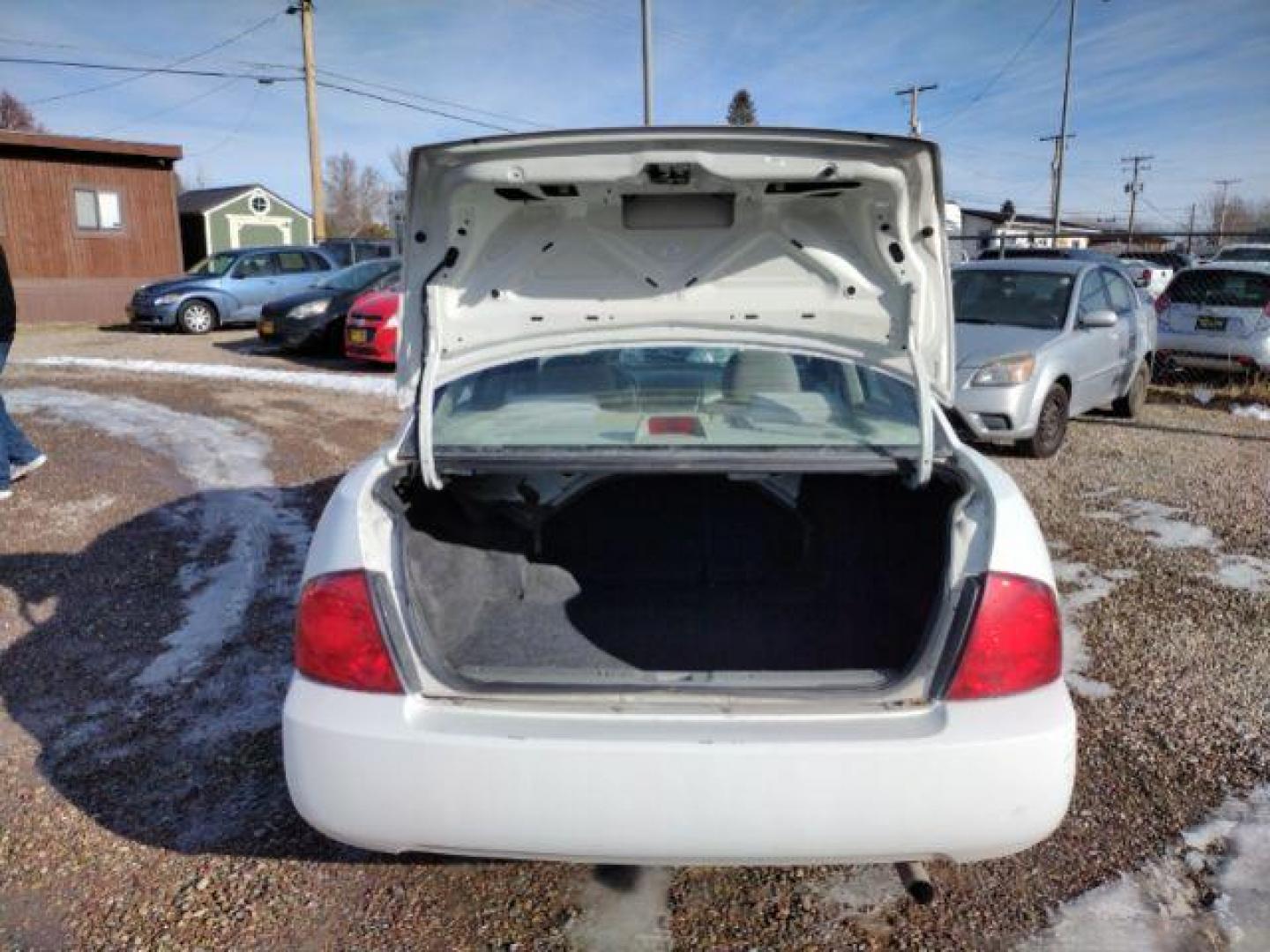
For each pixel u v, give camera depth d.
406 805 1.98
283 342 13.06
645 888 2.51
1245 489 6.32
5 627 4.17
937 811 1.93
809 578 2.99
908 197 2.41
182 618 4.26
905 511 2.79
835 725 1.98
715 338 2.78
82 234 20.36
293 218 34.16
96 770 3.06
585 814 1.94
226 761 3.11
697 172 2.32
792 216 2.56
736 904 2.45
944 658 2.03
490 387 2.79
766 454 2.41
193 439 7.99
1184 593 4.43
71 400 9.84
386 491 2.35
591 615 2.78
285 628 4.14
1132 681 3.55
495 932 2.36
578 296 2.71
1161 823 2.72
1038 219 43.50
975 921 2.37
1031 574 2.07
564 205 2.56
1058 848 2.63
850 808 1.92
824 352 2.75
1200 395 10.13
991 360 7.02
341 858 2.64
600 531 3.10
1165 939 2.29
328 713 2.02
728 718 1.99
